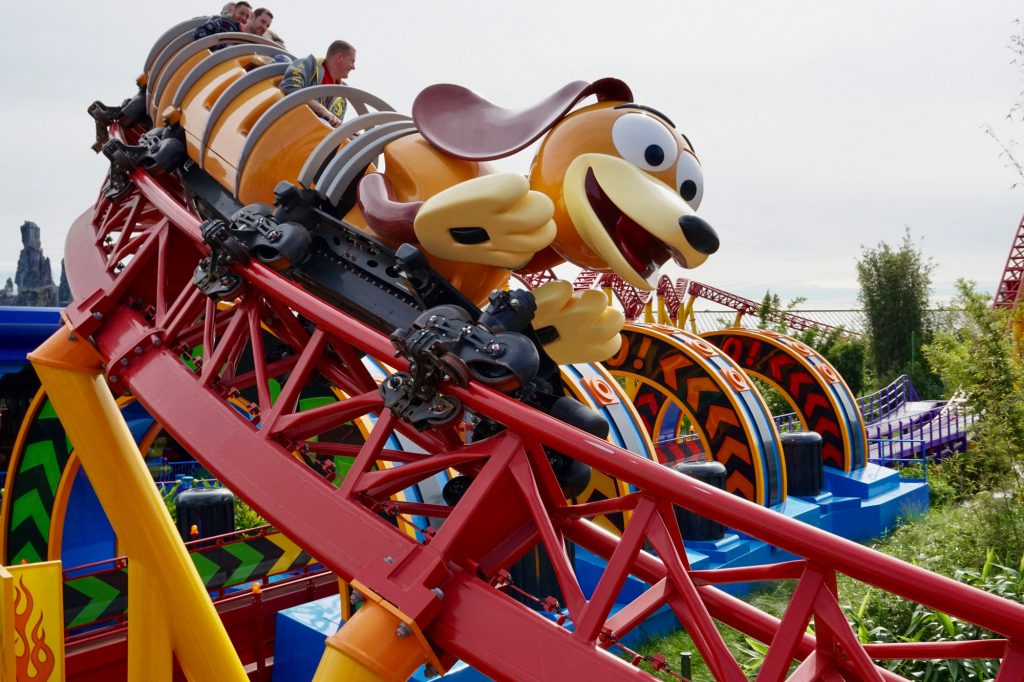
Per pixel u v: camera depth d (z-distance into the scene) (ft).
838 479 58.80
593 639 12.18
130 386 18.37
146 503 21.38
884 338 188.03
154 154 20.98
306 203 17.03
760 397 51.85
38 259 472.03
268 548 34.53
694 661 32.37
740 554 41.42
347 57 21.77
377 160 17.43
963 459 47.85
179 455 64.23
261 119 18.13
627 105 15.85
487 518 14.10
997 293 152.46
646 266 15.62
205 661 21.11
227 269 17.28
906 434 93.20
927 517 54.95
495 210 14.26
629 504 14.12
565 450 13.14
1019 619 10.73
